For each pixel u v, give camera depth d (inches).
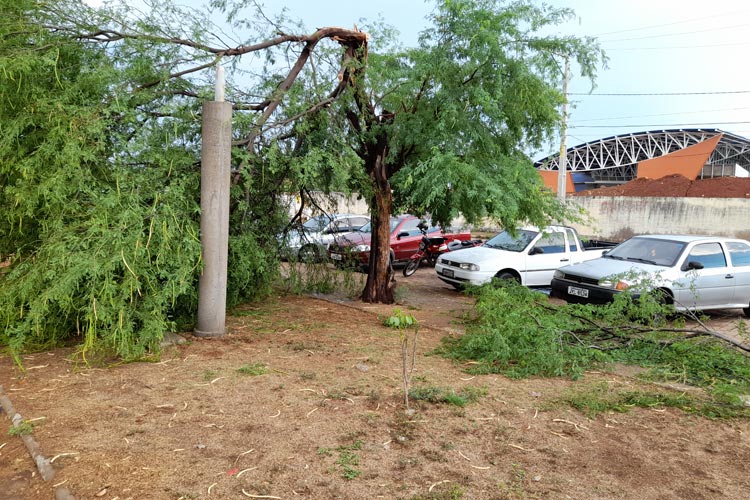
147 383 197.8
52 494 125.6
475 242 651.5
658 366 241.4
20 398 180.7
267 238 331.0
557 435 165.8
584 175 2480.3
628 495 131.3
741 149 2175.2
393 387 202.1
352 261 402.3
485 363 236.4
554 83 333.1
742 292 391.2
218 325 265.6
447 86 321.7
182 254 240.5
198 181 263.9
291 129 304.3
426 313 367.2
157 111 261.9
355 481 132.7
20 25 238.4
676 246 390.0
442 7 321.4
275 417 170.1
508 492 130.1
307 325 304.7
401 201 392.5
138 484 128.5
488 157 326.6
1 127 230.5
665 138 2250.2
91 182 230.8
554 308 297.0
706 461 151.9
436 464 143.2
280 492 126.7
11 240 251.4
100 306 209.9
